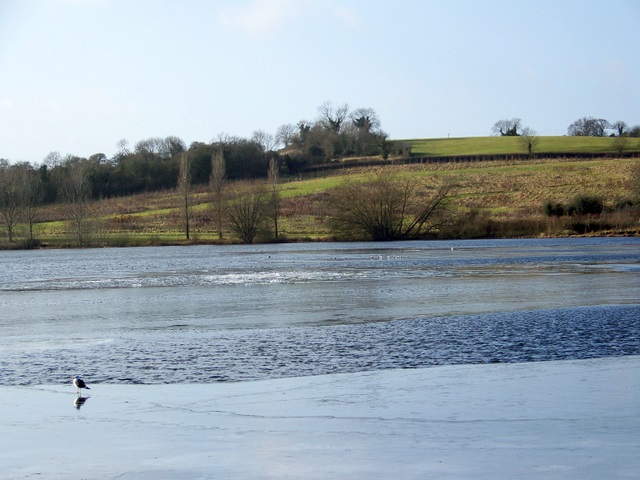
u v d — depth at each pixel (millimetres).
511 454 15055
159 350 26922
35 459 15102
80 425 17422
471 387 20438
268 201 116812
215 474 14188
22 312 39312
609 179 142875
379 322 33031
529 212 121438
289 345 27469
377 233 115312
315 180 165625
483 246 96750
